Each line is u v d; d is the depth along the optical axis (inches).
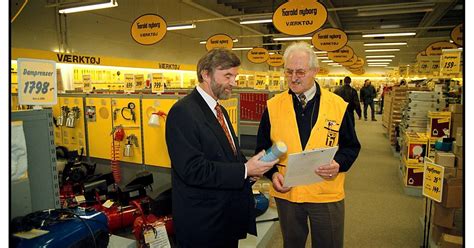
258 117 211.8
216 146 60.3
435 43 397.4
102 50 348.5
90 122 113.5
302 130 70.6
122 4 371.6
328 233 71.7
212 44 392.2
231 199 62.7
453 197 99.2
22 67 52.4
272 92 208.1
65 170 106.2
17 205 50.2
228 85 62.3
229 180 57.2
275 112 73.9
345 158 70.4
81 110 114.7
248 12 531.2
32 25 276.1
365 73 1197.7
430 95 190.5
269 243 116.7
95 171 117.6
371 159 263.3
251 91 213.0
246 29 676.7
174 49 470.0
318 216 71.3
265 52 491.8
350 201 166.4
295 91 68.1
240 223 65.0
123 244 76.7
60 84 299.6
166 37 450.9
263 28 713.0
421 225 127.8
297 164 59.7
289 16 198.8
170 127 59.5
